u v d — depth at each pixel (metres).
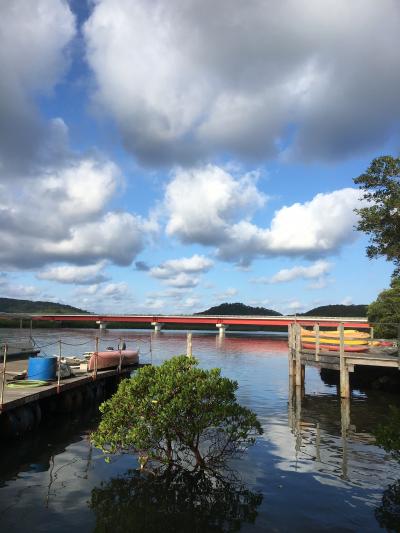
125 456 11.09
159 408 9.49
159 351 53.59
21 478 9.62
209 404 9.71
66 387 16.22
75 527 7.33
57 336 84.38
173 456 10.68
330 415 16.50
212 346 70.25
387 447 8.57
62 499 8.46
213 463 10.39
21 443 12.54
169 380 9.66
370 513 7.87
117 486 9.11
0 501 8.36
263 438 12.92
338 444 12.40
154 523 7.48
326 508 8.05
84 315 120.00
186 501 8.36
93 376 19.16
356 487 9.09
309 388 24.09
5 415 12.66
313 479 9.52
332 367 20.22
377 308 31.56
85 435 13.57
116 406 9.91
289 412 17.05
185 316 111.31
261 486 9.11
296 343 23.55
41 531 7.18
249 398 20.30
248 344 77.88
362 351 23.23
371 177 14.02
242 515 7.78
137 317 117.19
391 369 23.38
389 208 13.77
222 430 9.82
